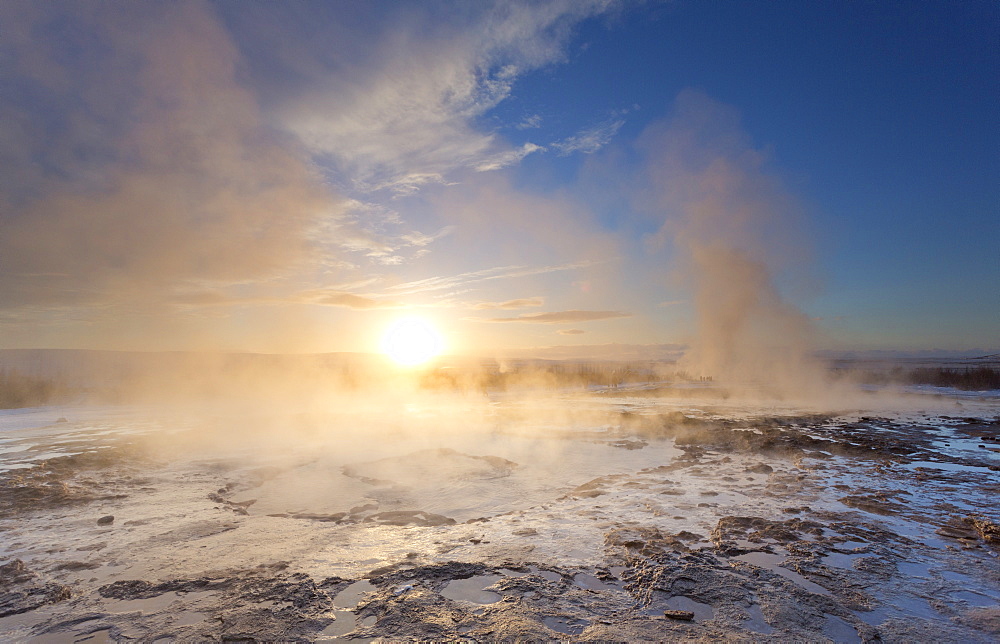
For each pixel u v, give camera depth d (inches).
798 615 139.0
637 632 130.8
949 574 168.2
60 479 334.6
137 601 156.0
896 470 340.5
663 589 154.8
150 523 240.2
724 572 167.2
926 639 128.1
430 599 150.6
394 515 261.6
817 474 329.1
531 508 263.4
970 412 711.1
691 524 224.4
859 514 236.8
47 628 140.3
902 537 204.4
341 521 250.7
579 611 142.8
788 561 179.0
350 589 160.9
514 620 135.9
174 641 131.9
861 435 503.8
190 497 292.7
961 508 247.4
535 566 176.2
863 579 163.8
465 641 127.9
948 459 380.5
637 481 317.7
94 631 138.4
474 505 285.3
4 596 160.2
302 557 191.8
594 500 273.6
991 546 194.2
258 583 165.3
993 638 128.7
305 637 131.3
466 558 186.1
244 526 237.0
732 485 301.3
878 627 133.9
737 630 131.7
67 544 210.4
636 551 189.6
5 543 212.2
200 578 172.4
